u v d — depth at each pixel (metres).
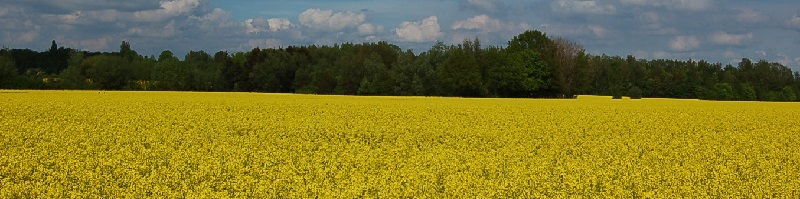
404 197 12.61
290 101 43.38
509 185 13.45
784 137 24.23
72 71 96.62
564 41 84.75
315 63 104.88
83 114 29.89
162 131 23.44
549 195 13.02
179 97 47.31
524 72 77.44
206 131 24.02
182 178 14.30
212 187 13.56
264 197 12.52
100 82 91.00
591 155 18.80
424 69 83.06
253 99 45.88
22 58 141.50
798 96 119.38
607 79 120.62
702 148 20.69
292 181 13.84
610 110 37.56
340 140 22.31
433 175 14.43
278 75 98.75
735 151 20.08
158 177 14.15
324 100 45.88
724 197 12.81
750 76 129.88
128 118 28.11
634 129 26.58
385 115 31.59
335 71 93.50
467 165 16.17
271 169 15.15
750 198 12.78
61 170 14.91
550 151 19.64
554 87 79.38
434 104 41.38
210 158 16.80
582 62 84.06
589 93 117.19
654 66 139.62
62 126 24.27
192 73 99.69
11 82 77.62
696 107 42.66
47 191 12.68
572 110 37.06
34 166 15.52
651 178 14.48
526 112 34.72
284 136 22.47
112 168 15.38
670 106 43.78
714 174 15.32
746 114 35.44
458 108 37.19
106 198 12.48
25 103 36.22
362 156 17.39
